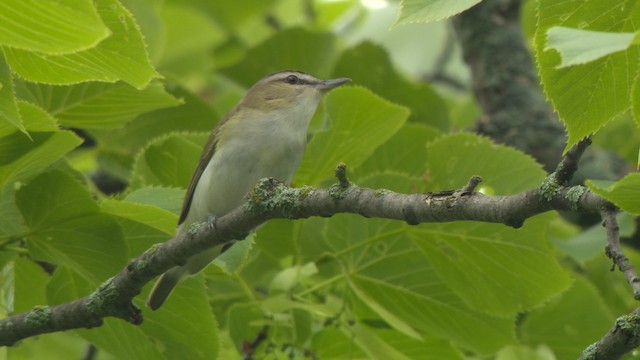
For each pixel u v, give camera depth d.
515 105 15.09
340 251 10.70
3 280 10.16
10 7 5.17
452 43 20.09
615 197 5.41
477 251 10.21
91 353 13.27
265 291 12.29
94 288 9.59
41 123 8.13
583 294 12.31
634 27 5.73
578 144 6.00
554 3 5.73
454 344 11.22
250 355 10.55
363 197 6.92
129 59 6.36
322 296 11.02
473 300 10.45
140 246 9.40
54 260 9.03
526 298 10.31
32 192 8.68
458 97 20.73
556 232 12.88
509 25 15.84
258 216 7.55
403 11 5.43
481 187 10.52
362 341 9.84
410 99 14.67
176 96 12.58
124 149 12.35
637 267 13.20
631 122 15.57
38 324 8.55
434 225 10.25
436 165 10.60
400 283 10.75
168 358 9.76
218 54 18.22
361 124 10.38
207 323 9.55
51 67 6.49
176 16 18.14
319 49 15.06
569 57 4.46
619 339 6.62
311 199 7.26
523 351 10.36
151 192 9.57
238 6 18.31
